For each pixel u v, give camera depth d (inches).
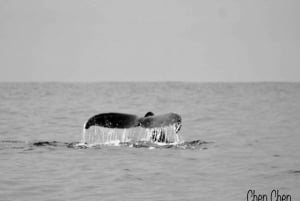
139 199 2177.7
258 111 6220.5
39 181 2461.9
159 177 2551.7
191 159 2982.3
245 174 2628.0
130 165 2802.7
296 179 2517.2
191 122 5098.4
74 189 2327.8
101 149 3243.1
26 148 3304.6
